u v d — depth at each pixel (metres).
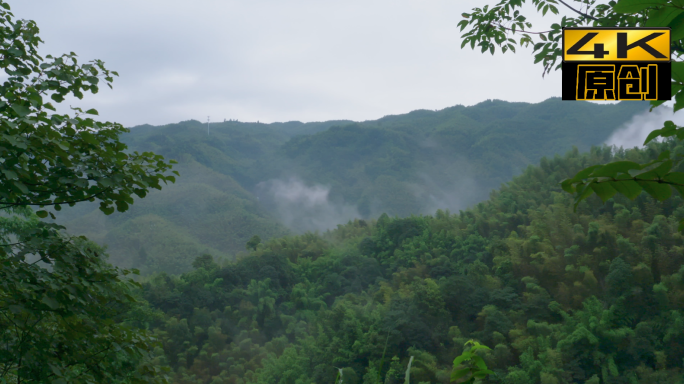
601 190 1.13
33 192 4.39
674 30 1.16
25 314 4.08
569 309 43.06
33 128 4.03
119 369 4.74
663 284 39.22
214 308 69.94
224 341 61.94
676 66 1.26
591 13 4.02
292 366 48.62
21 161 3.80
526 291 49.31
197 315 64.25
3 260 4.03
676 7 1.11
